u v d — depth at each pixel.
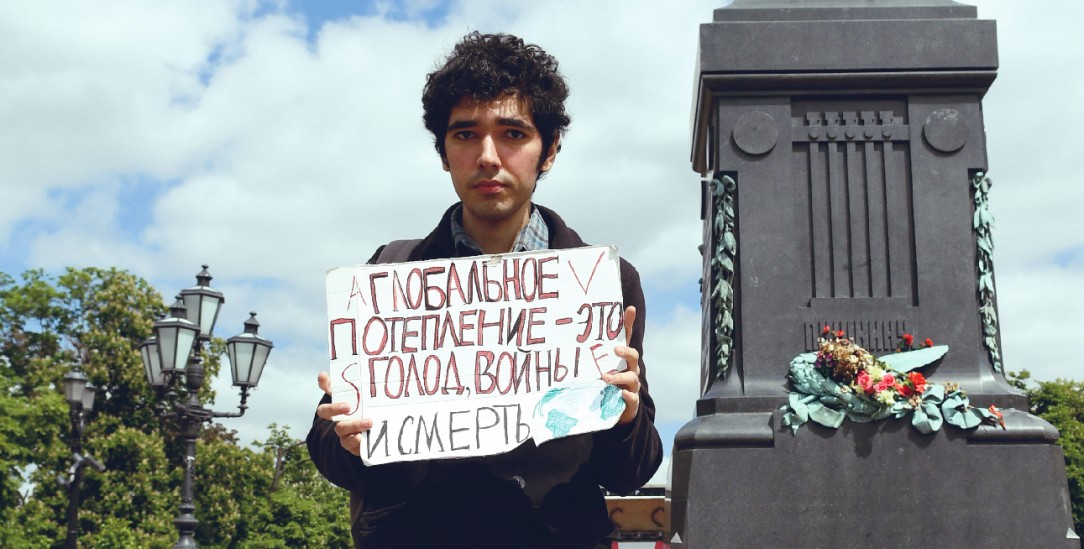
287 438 43.72
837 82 5.60
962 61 5.56
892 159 5.57
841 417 5.18
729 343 5.47
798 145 5.62
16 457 25.75
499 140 2.51
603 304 2.54
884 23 5.62
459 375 2.52
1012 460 5.15
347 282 2.60
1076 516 29.94
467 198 2.52
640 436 2.49
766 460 5.20
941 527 5.11
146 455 29.83
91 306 31.80
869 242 5.50
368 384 2.53
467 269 2.59
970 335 5.38
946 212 5.50
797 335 5.43
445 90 2.50
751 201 5.57
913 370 5.30
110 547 27.80
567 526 2.45
